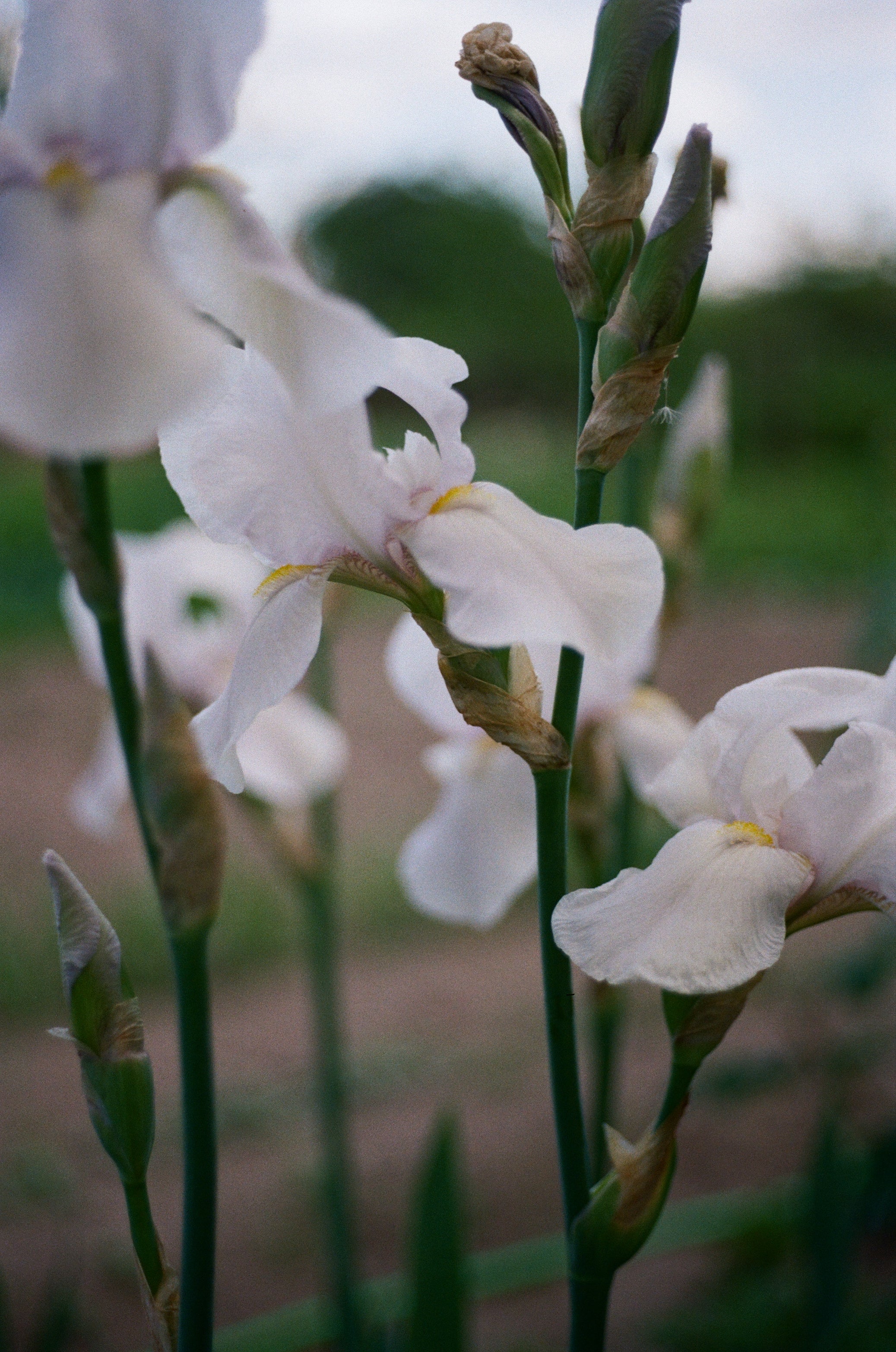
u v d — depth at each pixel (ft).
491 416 26.45
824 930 7.09
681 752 1.74
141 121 1.34
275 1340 3.82
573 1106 1.63
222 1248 4.78
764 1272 4.07
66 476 1.73
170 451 1.66
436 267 27.12
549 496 15.72
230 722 1.61
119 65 1.33
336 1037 3.29
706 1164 5.07
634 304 1.52
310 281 1.36
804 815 1.63
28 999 6.79
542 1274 4.25
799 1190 4.35
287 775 3.09
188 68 1.34
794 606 16.25
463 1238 2.49
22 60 1.33
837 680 1.69
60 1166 5.38
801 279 26.78
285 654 1.61
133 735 1.76
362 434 1.54
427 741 11.57
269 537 1.62
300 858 3.24
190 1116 1.69
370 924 7.84
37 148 1.33
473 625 1.44
